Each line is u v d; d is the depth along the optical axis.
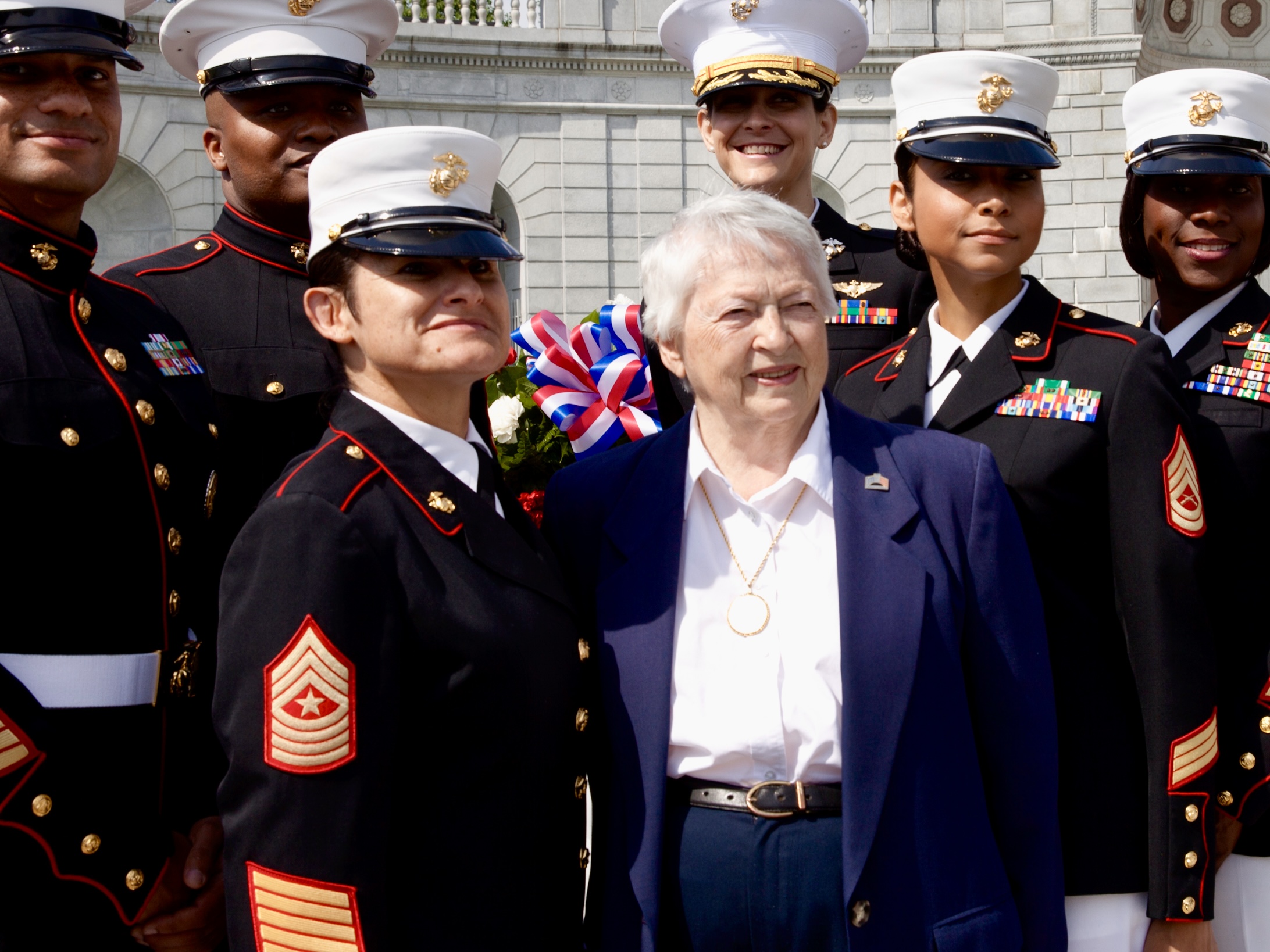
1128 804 2.57
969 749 2.28
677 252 2.38
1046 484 2.59
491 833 2.08
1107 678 2.60
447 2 17.03
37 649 2.24
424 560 2.10
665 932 2.29
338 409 2.25
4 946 2.15
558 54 17.19
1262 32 18.30
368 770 1.97
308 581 1.98
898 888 2.18
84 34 2.36
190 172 15.73
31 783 2.18
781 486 2.38
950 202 2.75
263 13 3.24
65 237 2.46
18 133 2.35
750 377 2.32
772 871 2.20
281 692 1.95
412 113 16.97
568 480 2.67
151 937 2.37
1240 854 2.94
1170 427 2.58
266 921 1.93
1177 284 3.26
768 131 3.74
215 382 3.07
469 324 2.14
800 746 2.25
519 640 2.12
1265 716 2.79
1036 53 17.41
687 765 2.28
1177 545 2.51
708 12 3.76
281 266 3.30
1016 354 2.73
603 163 17.44
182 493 2.53
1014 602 2.35
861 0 17.48
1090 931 2.58
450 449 2.25
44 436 2.27
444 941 2.04
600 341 3.82
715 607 2.36
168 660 2.44
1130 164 3.29
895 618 2.24
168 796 2.45
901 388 2.91
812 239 2.37
